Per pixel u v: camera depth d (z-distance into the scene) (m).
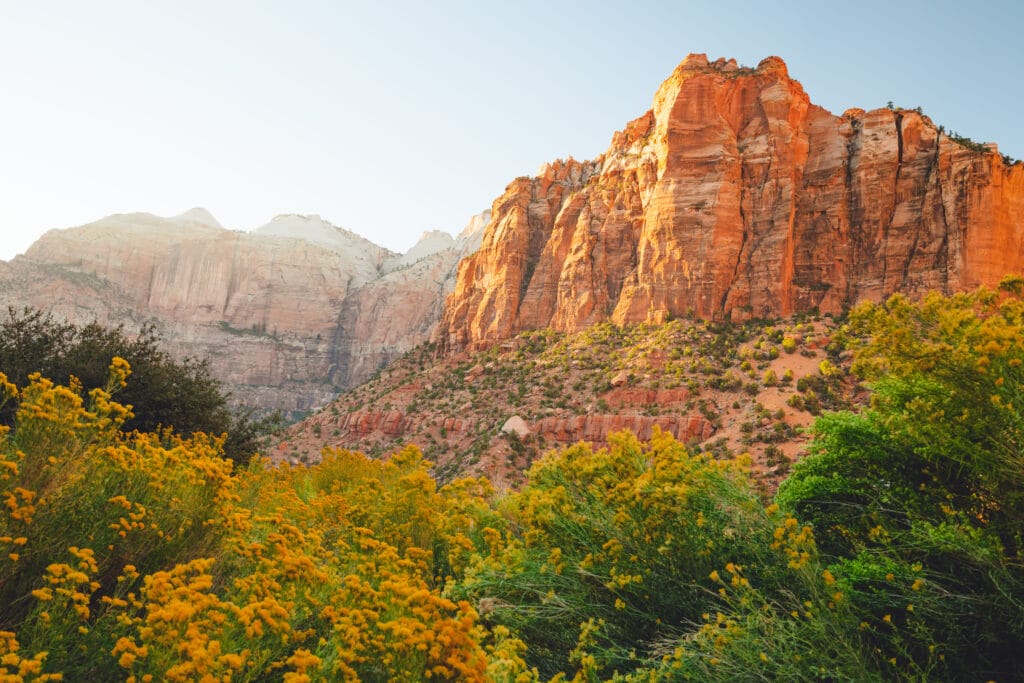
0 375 4.80
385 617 3.76
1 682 2.69
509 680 4.25
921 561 4.63
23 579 3.88
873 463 5.70
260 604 3.26
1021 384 4.29
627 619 5.08
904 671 3.98
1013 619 3.91
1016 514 4.24
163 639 2.88
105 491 4.87
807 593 4.45
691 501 5.15
